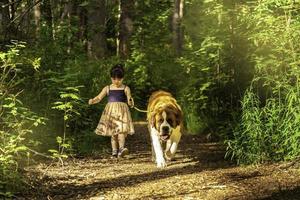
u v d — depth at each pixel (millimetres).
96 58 17750
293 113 8164
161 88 20125
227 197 6496
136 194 6922
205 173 8164
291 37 8867
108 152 11195
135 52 21719
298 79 8438
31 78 10742
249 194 6578
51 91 10703
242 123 8758
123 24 22844
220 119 12430
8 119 8570
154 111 9359
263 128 8672
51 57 11695
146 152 11492
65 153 10328
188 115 14359
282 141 8523
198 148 11469
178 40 24625
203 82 13664
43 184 7691
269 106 8977
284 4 9125
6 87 8938
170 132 9133
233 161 9273
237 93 11977
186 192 6871
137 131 15086
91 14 19266
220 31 12016
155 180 7848
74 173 8664
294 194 6449
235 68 11938
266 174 7734
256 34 9422
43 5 17125
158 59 21859
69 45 13797
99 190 7301
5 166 7266
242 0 11492
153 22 27438
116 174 8594
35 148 9883
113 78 10844
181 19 21859
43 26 12531
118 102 10789
